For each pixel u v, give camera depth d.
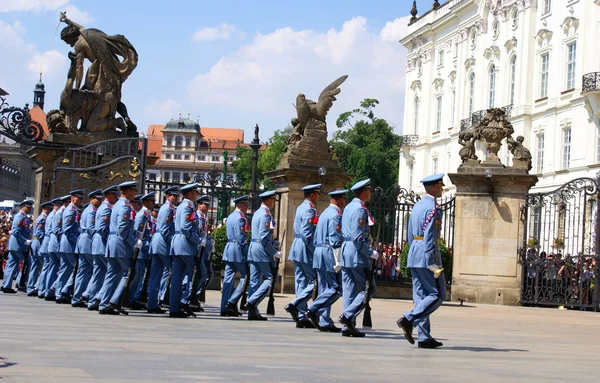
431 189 16.03
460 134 33.00
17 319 18.97
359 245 17.56
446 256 32.44
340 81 32.53
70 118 32.41
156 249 22.20
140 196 25.27
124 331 16.91
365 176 101.44
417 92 100.00
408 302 31.70
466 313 27.27
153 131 169.75
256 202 34.41
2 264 39.78
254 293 21.59
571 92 68.88
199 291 25.23
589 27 66.75
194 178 34.22
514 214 32.00
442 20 93.19
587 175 64.88
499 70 80.81
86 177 31.86
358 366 12.73
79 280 24.89
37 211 32.38
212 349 14.17
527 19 75.88
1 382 9.94
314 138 32.25
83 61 32.69
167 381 10.45
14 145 72.88
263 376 11.23
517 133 76.25
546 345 17.98
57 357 12.30
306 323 19.88
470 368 13.11
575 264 31.59
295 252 20.34
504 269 31.92
